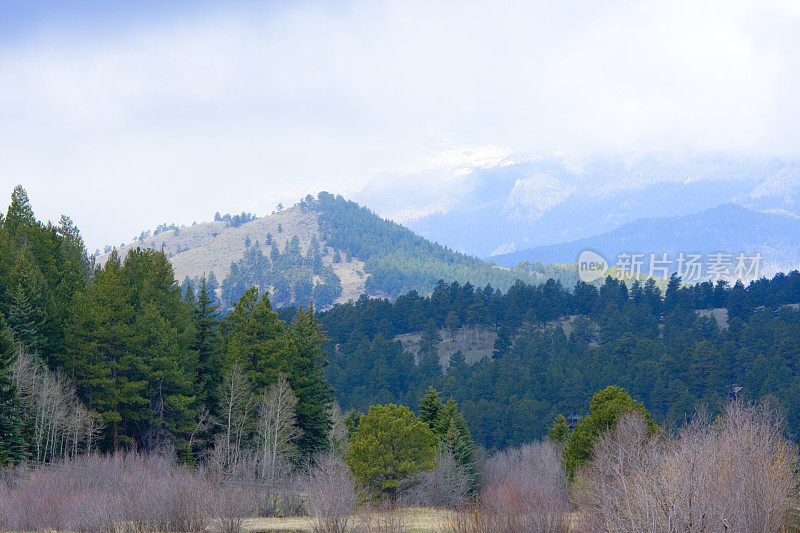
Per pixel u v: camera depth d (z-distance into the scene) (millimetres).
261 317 92375
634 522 40188
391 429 78250
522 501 52875
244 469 67812
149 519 52594
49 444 74938
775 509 44844
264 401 83000
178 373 83375
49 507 54625
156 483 57062
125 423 83000
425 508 74688
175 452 81812
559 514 50062
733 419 54719
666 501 40500
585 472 66500
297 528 54312
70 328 83875
